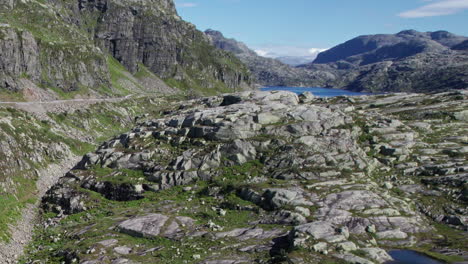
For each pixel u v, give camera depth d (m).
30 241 53.69
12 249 50.03
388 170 65.38
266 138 71.94
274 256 40.22
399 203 53.84
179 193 64.00
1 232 52.72
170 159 72.12
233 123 75.19
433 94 108.50
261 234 46.94
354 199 53.31
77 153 100.69
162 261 41.34
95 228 52.84
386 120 82.94
